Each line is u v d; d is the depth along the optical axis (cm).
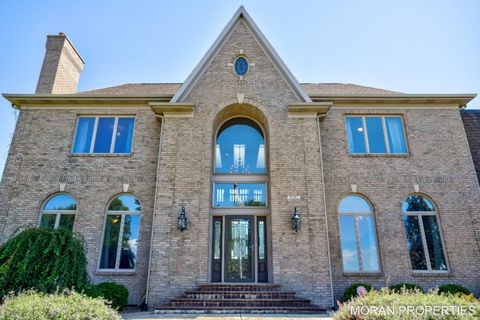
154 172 1286
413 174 1290
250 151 1358
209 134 1256
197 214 1144
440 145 1332
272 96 1315
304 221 1141
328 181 1277
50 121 1358
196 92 1316
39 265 802
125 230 1229
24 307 493
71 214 1241
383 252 1194
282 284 1070
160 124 1357
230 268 1191
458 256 1188
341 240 1220
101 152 1330
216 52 1382
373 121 1391
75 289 829
